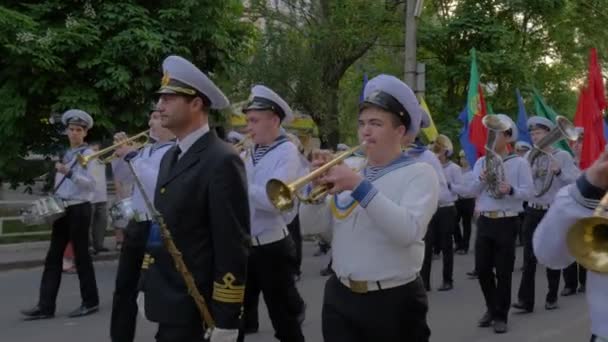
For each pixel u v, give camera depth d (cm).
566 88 2108
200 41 1209
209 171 327
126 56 1130
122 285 524
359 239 335
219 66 1260
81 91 1129
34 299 830
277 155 522
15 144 1168
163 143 512
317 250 1277
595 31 2052
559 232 252
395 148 344
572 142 864
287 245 509
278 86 1728
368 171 348
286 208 312
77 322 706
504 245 666
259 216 498
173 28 1187
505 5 1844
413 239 318
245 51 1402
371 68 1977
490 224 671
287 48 1753
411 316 337
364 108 344
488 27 1786
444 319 732
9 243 1177
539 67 2022
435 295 866
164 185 336
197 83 341
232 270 322
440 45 1877
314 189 325
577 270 870
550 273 780
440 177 854
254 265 504
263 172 521
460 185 909
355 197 314
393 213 311
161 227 329
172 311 329
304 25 1869
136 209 515
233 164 329
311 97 1758
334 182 315
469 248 1359
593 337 251
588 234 216
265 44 1769
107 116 1151
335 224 348
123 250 526
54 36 1080
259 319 718
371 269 331
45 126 1205
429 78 1867
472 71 1170
